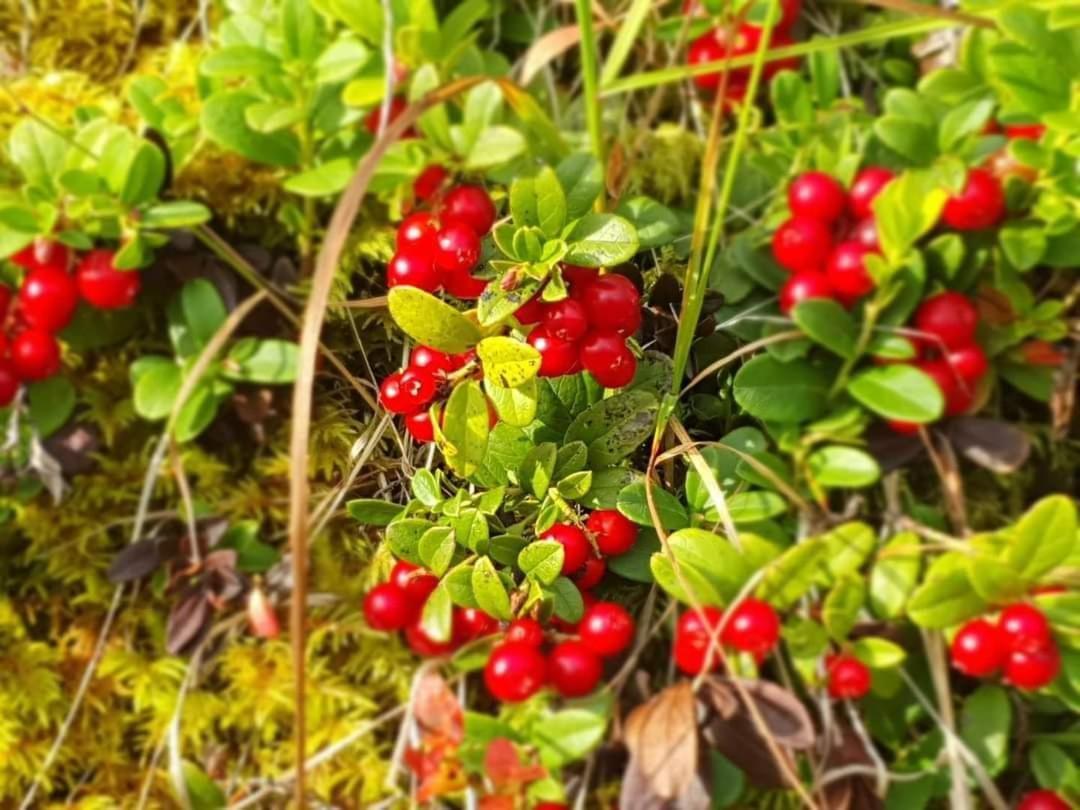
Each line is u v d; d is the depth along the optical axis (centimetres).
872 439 19
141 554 19
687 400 14
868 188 18
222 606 19
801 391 18
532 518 12
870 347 18
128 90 19
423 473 12
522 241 11
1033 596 17
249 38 19
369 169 10
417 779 19
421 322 10
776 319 19
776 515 18
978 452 19
